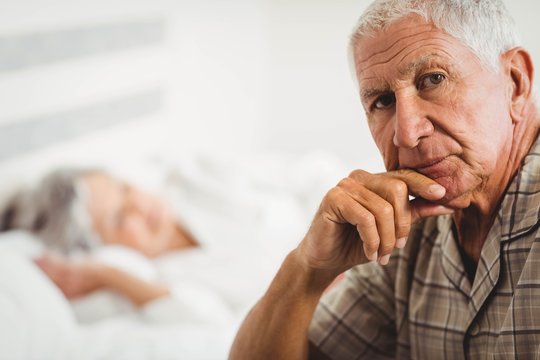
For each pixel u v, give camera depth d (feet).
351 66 2.76
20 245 6.38
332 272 2.85
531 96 2.61
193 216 7.57
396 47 2.38
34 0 7.06
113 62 8.32
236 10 10.71
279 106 11.75
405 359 3.11
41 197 6.81
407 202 2.47
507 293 2.58
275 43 11.44
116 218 7.22
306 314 2.99
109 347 5.01
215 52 10.43
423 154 2.44
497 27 2.41
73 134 7.80
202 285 6.70
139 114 8.91
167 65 9.40
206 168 8.44
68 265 6.23
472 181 2.46
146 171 7.91
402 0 2.39
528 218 2.51
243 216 7.71
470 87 2.37
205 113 10.41
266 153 11.92
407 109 2.39
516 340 2.46
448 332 2.82
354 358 3.32
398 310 3.11
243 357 3.09
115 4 8.25
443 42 2.34
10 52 6.86
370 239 2.46
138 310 6.10
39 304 5.08
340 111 11.19
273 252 7.38
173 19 9.43
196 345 5.09
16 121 7.02
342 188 2.59
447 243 2.87
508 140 2.55
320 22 10.98
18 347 4.75
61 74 7.53
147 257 7.30
